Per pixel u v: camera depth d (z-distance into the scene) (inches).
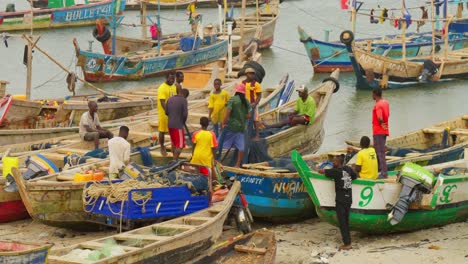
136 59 1995.6
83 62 1939.0
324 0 3348.9
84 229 969.5
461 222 992.2
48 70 2107.5
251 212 971.3
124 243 818.2
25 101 1341.0
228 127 1047.6
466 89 1897.1
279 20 2896.2
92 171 984.3
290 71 2090.3
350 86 1929.1
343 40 1844.2
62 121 1366.9
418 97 1812.3
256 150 1066.1
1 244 698.8
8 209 989.8
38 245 687.1
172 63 2052.2
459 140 1219.2
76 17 2780.5
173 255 802.8
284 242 924.6
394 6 3053.6
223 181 954.7
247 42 2331.4
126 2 3223.4
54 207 925.8
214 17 3011.8
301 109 1205.1
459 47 2252.7
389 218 903.1
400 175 908.6
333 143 1425.9
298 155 885.2
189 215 885.8
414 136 1226.6
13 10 2824.8
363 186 896.3
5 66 2140.7
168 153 1084.5
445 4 2087.8
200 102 1349.7
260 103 1338.6
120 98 1491.1
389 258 860.6
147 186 909.2
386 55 2049.7
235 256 811.4
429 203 906.7
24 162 1056.2
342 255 872.9
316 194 893.8
